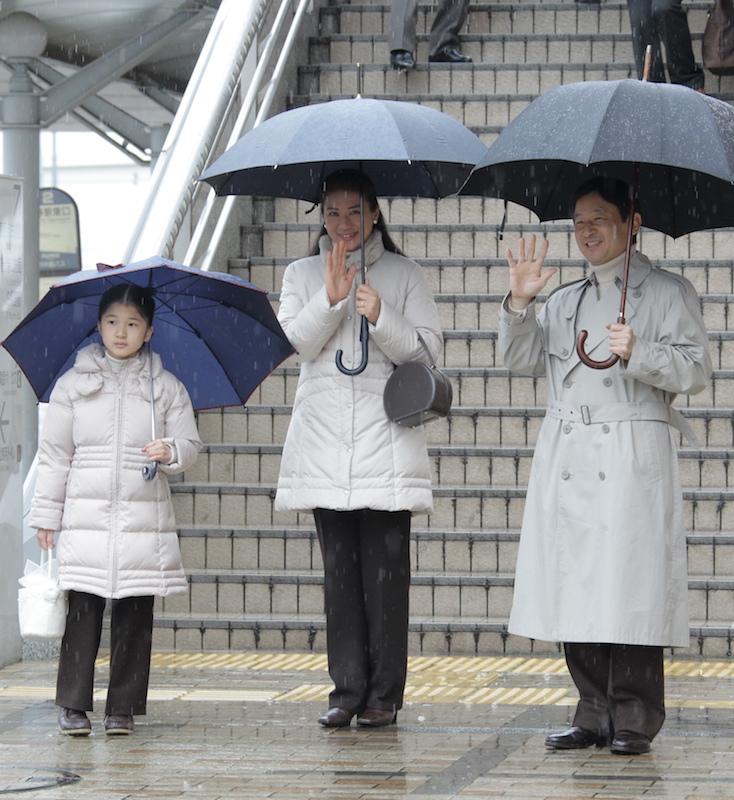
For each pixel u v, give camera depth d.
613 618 9.74
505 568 15.09
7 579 13.98
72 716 10.75
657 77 21.27
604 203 10.21
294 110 11.14
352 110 10.75
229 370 11.60
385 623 11.05
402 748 10.23
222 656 14.12
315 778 9.32
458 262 18.83
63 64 33.62
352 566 11.23
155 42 28.48
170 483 16.31
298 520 16.03
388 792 8.92
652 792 8.88
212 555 15.50
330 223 11.26
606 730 10.28
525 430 16.64
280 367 17.38
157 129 33.38
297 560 15.39
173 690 12.53
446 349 17.73
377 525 11.10
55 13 29.56
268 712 11.60
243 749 10.23
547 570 10.16
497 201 19.84
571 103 9.68
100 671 13.47
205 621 14.48
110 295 10.98
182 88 36.94
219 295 11.08
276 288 18.70
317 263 11.61
